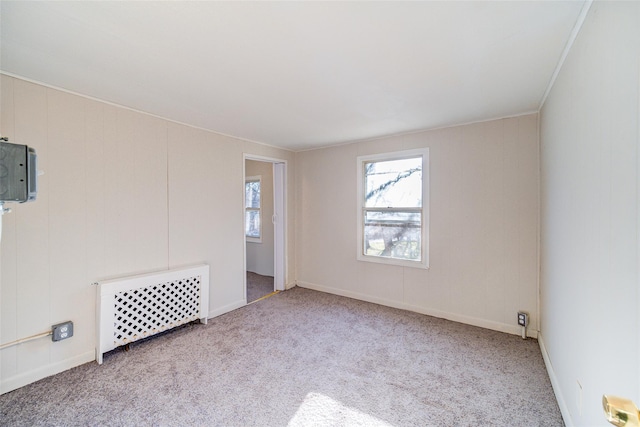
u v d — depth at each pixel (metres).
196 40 1.50
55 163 2.12
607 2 1.06
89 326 2.30
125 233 2.53
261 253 5.43
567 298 1.64
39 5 1.22
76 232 2.23
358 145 3.87
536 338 2.70
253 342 2.66
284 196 4.39
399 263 3.54
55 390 1.93
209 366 2.25
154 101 2.38
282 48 1.58
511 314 2.84
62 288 2.16
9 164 1.15
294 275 4.60
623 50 0.94
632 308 0.89
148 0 1.19
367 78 1.96
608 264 1.07
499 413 1.73
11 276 1.93
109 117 2.42
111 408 1.76
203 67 1.80
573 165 1.51
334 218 4.15
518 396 1.89
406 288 3.51
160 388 1.97
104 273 2.39
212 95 2.26
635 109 0.86
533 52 1.62
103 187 2.39
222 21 1.34
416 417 1.71
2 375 1.90
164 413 1.73
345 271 4.06
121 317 2.42
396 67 1.80
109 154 2.42
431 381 2.06
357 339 2.72
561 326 1.78
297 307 3.61
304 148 4.33
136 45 1.55
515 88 2.13
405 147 3.46
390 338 2.74
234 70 1.84
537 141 2.66
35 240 2.04
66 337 2.14
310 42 1.52
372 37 1.48
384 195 3.71
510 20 1.33
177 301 2.82
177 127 2.93
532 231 2.71
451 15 1.29
